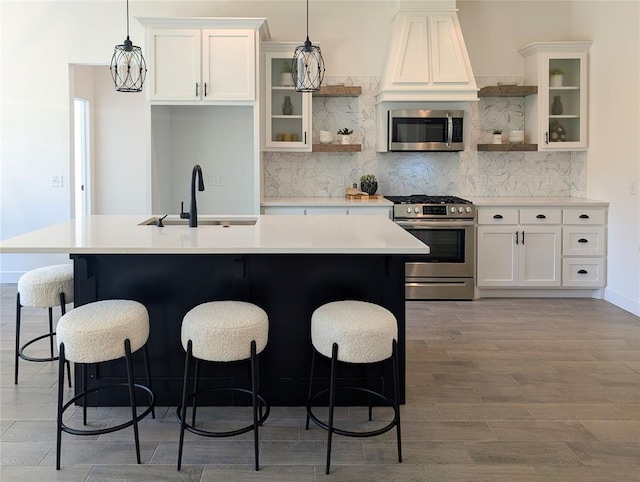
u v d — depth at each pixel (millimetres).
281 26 5695
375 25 5707
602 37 5215
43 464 2416
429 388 3238
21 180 5676
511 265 5316
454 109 5383
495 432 2711
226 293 2928
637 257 4781
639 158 4707
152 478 2318
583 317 4734
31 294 2986
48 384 3240
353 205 5219
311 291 2945
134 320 2461
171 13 5586
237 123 5770
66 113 5621
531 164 5898
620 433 2697
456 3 5723
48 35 5539
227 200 5848
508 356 3775
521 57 5777
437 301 5301
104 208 7133
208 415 2883
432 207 5207
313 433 2705
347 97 5781
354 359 2359
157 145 5422
